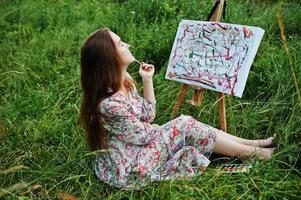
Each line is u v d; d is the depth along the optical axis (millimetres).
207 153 3490
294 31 4906
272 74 4176
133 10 5520
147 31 5082
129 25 5223
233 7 5121
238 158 3516
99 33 3273
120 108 3260
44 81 4840
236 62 3510
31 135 3980
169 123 3463
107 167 3412
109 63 3246
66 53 5227
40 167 3584
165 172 3369
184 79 3783
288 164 3373
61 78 4754
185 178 3322
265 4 5664
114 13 5680
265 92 4180
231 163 3541
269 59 4387
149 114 3576
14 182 3510
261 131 3889
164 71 4609
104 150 3312
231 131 3875
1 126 4035
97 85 3277
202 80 3672
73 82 4645
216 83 3590
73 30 5637
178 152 3383
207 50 3689
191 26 3822
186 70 3775
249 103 4035
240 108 4168
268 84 4176
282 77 4121
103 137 3383
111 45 3250
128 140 3352
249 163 3436
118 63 3285
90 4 6215
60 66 4965
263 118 3930
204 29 3734
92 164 3586
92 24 5594
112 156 3379
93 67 3262
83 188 3385
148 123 3596
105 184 3426
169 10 5305
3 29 6012
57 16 6086
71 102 4453
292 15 5098
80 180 3506
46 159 3746
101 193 3383
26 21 6082
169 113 4145
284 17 5023
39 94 4512
